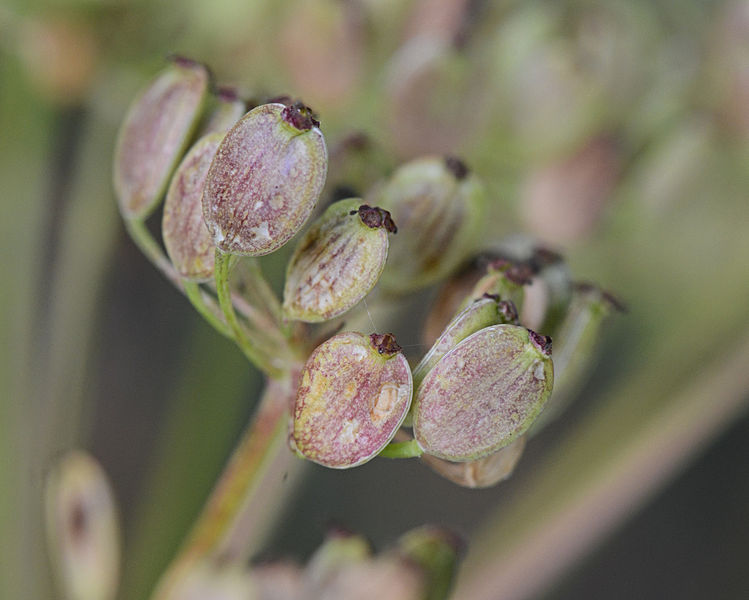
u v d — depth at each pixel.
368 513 0.16
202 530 0.11
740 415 0.16
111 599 0.12
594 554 0.16
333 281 0.10
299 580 0.11
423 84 0.12
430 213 0.11
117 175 0.11
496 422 0.10
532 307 0.11
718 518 0.17
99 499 0.12
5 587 0.12
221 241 0.10
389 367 0.10
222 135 0.10
